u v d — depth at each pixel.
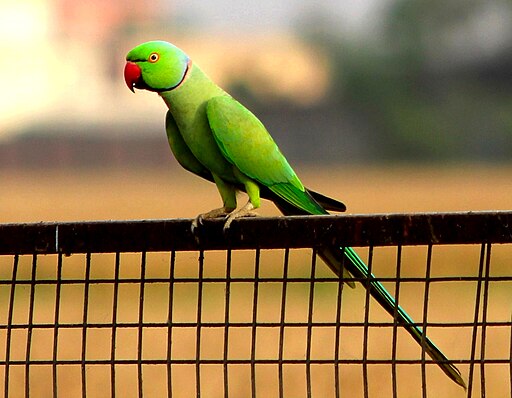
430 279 4.13
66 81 73.50
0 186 68.19
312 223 4.19
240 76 73.00
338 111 71.88
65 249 4.32
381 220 4.14
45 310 14.64
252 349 4.17
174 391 9.48
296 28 73.31
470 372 4.13
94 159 72.56
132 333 12.58
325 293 16.42
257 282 4.22
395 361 4.14
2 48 72.31
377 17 71.94
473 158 69.88
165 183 69.06
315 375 9.72
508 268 19.89
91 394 10.03
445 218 4.11
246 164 6.18
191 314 14.16
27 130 73.12
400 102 71.50
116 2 73.56
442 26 70.81
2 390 9.55
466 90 70.44
